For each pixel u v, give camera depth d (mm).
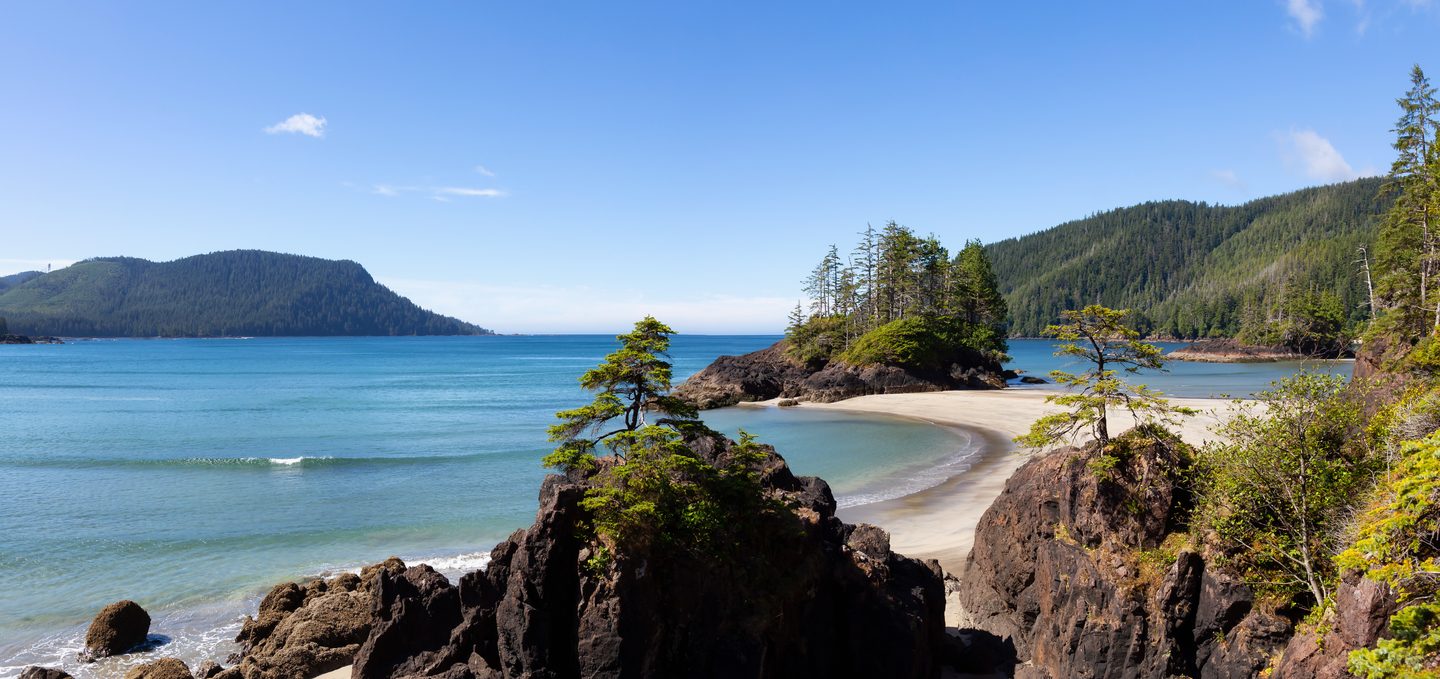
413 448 62031
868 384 96125
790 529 21766
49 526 37938
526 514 40344
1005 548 24969
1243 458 20172
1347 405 21062
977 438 61281
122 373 157750
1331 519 18375
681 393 98375
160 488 46438
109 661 23875
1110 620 19969
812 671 21469
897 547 33125
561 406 96000
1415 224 52438
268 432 71750
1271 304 170000
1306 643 16094
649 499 19984
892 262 117625
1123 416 55500
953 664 23594
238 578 30875
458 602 21312
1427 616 11328
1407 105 53062
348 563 32562
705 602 19734
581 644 18750
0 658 24047
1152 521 20953
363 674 20672
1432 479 12031
